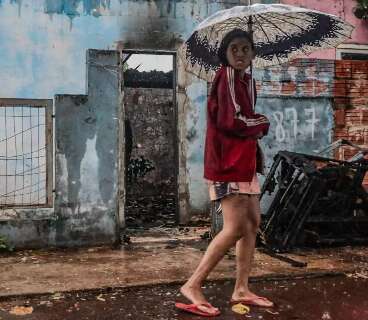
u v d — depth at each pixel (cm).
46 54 784
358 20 873
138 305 409
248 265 402
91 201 621
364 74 781
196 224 792
